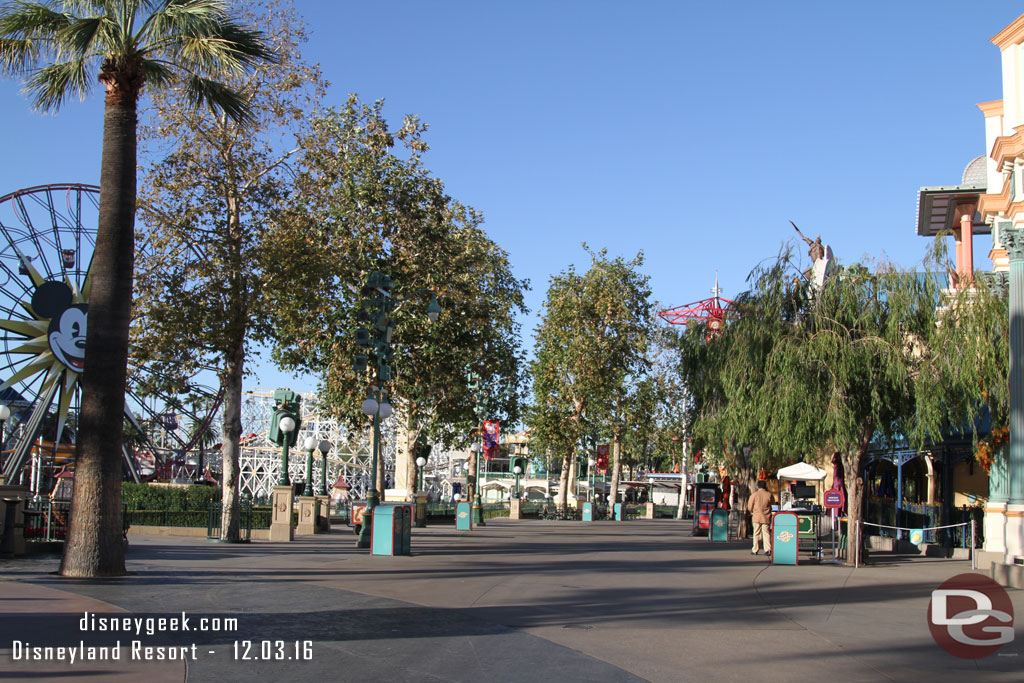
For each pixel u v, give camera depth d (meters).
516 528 36.47
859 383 19.45
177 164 23.36
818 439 20.22
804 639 10.29
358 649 9.04
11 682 7.23
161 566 15.98
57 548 18.50
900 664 9.00
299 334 28.23
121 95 14.93
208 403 42.38
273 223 23.86
